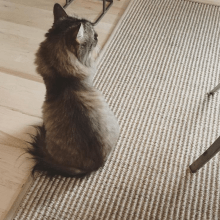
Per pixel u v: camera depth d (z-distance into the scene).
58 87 0.83
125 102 1.30
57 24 0.89
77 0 1.86
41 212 0.95
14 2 1.83
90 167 0.92
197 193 1.02
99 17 1.72
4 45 1.54
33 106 1.27
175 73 1.44
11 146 1.12
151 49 1.56
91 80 0.90
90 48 0.89
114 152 1.12
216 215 0.97
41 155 0.98
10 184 1.02
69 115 0.81
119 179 1.05
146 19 1.74
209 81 1.41
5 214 0.95
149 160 1.11
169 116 1.26
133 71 1.44
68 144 0.84
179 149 1.15
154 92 1.35
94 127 0.82
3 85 1.34
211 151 0.93
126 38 1.61
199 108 1.29
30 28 1.65
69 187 1.02
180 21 1.73
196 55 1.53
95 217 0.95
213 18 1.76
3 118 1.21
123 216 0.96
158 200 1.00
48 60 0.83
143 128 1.21
